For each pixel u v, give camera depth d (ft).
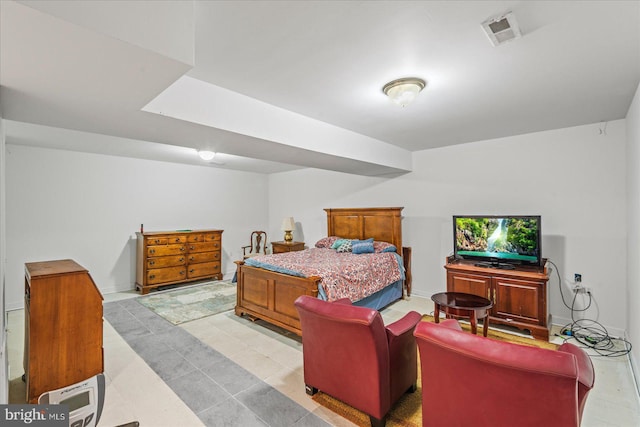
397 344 6.42
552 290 11.78
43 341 6.88
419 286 15.60
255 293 12.03
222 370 8.34
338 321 5.93
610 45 5.70
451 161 14.40
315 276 10.09
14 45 3.52
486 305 9.11
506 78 7.16
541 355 3.79
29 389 6.73
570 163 11.39
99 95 5.19
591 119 10.42
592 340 10.16
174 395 7.20
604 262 10.77
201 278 18.34
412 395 7.13
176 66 4.16
